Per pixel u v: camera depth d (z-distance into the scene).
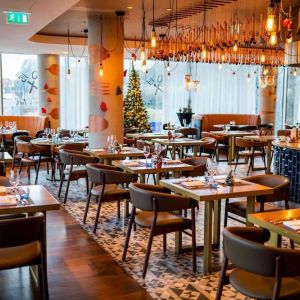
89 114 9.20
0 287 3.96
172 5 8.37
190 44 10.30
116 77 9.12
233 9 8.76
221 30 9.45
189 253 4.78
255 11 8.94
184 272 4.27
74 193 7.75
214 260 4.54
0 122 13.38
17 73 14.13
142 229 5.63
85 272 4.26
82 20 9.76
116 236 5.36
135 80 14.06
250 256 2.63
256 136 10.47
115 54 9.10
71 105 14.99
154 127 15.75
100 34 8.99
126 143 9.97
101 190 5.44
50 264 4.45
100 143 9.08
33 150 8.47
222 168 10.66
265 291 2.75
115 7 8.48
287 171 7.54
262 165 11.20
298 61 8.05
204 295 3.78
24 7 6.79
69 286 3.95
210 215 4.20
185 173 5.66
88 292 3.83
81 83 15.05
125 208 6.13
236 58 12.02
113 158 6.94
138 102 14.10
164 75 15.57
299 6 7.74
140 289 3.90
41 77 13.80
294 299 2.72
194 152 9.94
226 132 11.85
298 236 2.83
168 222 4.19
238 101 16.33
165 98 15.65
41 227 3.12
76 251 4.83
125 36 12.19
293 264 2.54
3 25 8.38
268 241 3.32
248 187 4.34
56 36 11.61
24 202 3.52
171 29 11.01
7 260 3.17
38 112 14.17
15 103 14.22
